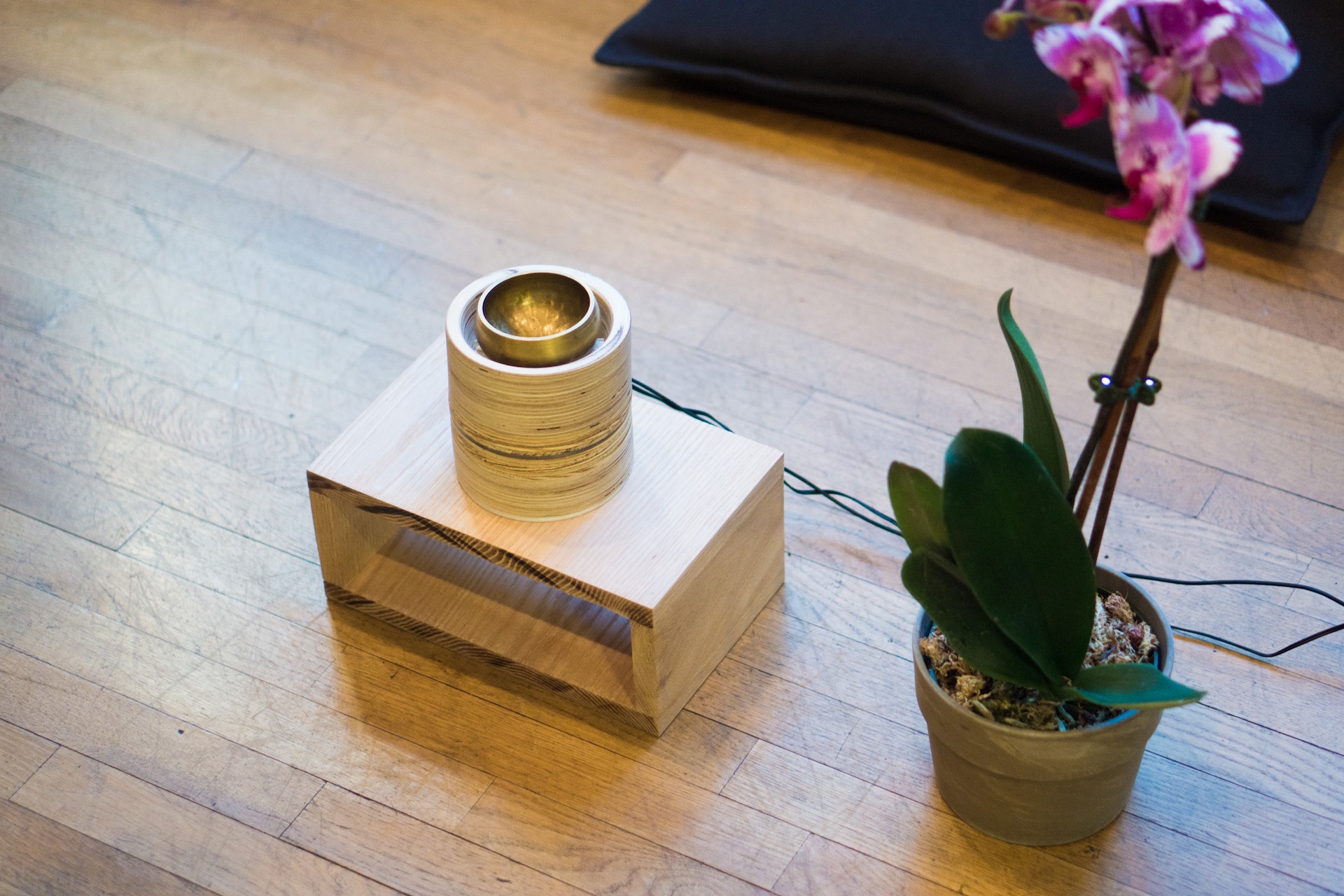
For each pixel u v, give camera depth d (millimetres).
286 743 1347
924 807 1289
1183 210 812
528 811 1290
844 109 2119
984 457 998
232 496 1587
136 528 1549
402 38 2328
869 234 1947
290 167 2066
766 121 2160
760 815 1287
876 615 1464
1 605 1465
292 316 1824
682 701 1366
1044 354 1760
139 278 1872
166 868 1242
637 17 2217
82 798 1295
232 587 1492
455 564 1479
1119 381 1014
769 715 1372
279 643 1438
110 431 1657
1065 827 1225
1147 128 821
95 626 1449
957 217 1973
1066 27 840
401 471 1344
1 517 1554
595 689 1348
